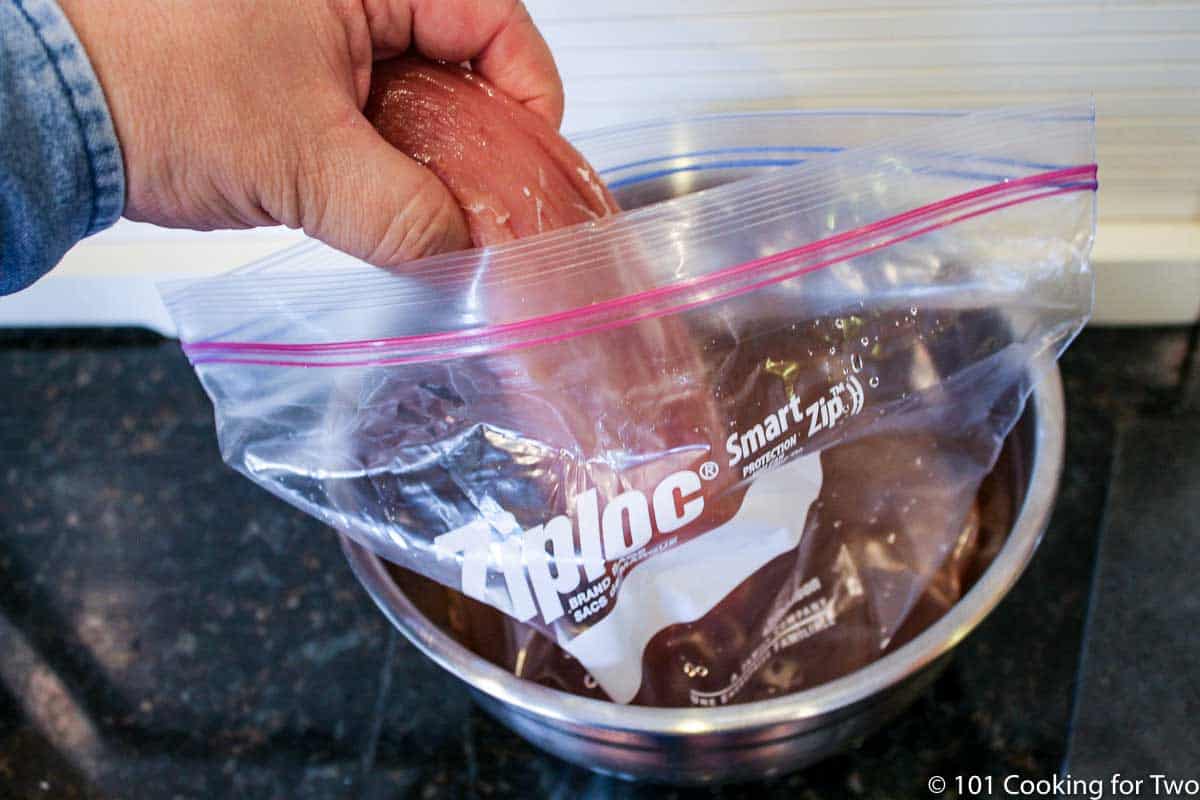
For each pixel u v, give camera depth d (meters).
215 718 0.52
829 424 0.44
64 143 0.36
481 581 0.43
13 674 0.54
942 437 0.47
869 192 0.42
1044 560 0.53
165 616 0.55
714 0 0.50
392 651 0.53
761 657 0.46
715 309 0.42
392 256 0.40
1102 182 0.56
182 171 0.38
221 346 0.43
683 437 0.42
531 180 0.41
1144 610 0.51
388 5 0.40
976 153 0.42
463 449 0.43
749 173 0.50
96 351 0.65
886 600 0.47
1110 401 0.58
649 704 0.45
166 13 0.36
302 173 0.39
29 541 0.58
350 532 0.44
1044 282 0.45
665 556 0.43
